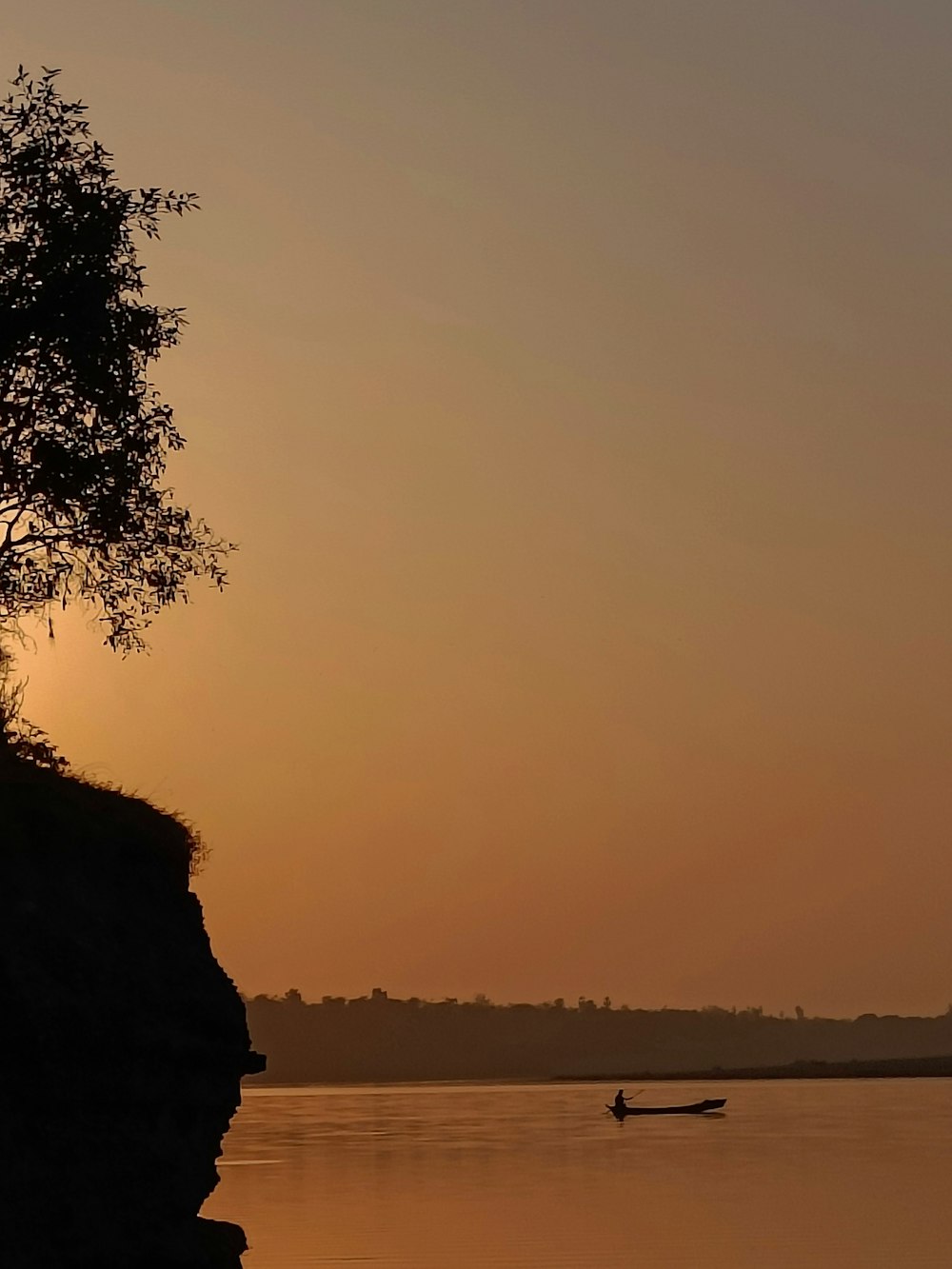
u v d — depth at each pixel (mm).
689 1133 116188
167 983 30000
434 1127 133750
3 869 27734
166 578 32125
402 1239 50625
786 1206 61000
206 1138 30719
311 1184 72312
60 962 27344
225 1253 32281
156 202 31422
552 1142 106812
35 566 31062
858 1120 132750
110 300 30922
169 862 33062
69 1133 26734
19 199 30609
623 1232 52781
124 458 30844
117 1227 27500
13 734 31375
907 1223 55281
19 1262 25062
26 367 30453
